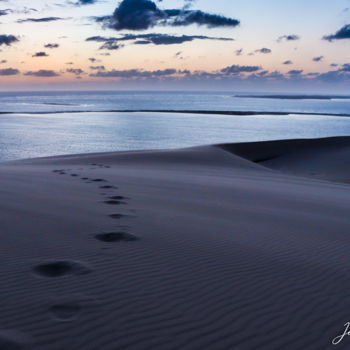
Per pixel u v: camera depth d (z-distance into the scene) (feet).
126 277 10.93
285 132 299.17
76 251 12.99
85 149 185.57
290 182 47.21
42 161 72.02
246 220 20.16
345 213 24.73
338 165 107.34
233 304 9.60
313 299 10.13
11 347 7.07
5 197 22.49
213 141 231.91
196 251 13.79
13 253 12.46
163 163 75.51
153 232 16.12
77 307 8.89
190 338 7.88
